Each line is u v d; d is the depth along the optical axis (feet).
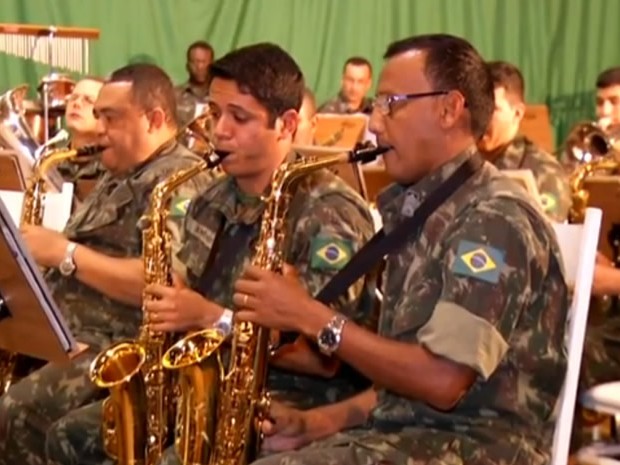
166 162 12.27
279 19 28.81
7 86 25.99
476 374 7.99
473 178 8.58
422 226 8.59
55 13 26.71
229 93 10.18
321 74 29.37
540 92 30.37
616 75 20.62
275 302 8.23
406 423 8.48
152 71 12.55
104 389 11.35
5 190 14.62
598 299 12.53
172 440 10.54
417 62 8.61
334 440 8.47
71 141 16.92
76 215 12.73
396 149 8.71
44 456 11.41
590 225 9.11
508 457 8.21
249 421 9.42
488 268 7.99
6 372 12.48
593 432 12.82
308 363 9.77
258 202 10.36
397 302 8.63
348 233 9.73
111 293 11.59
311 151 11.91
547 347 8.40
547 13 30.32
